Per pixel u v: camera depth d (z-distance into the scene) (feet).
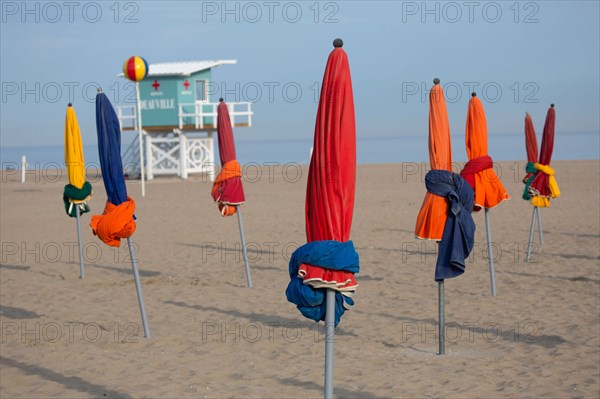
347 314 36.78
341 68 15.94
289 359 28.76
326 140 16.03
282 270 50.49
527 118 51.01
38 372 27.35
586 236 64.03
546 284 43.52
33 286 45.98
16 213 90.63
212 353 29.78
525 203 93.35
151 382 25.98
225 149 44.01
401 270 49.24
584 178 132.05
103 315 37.42
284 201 100.73
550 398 23.72
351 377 26.21
